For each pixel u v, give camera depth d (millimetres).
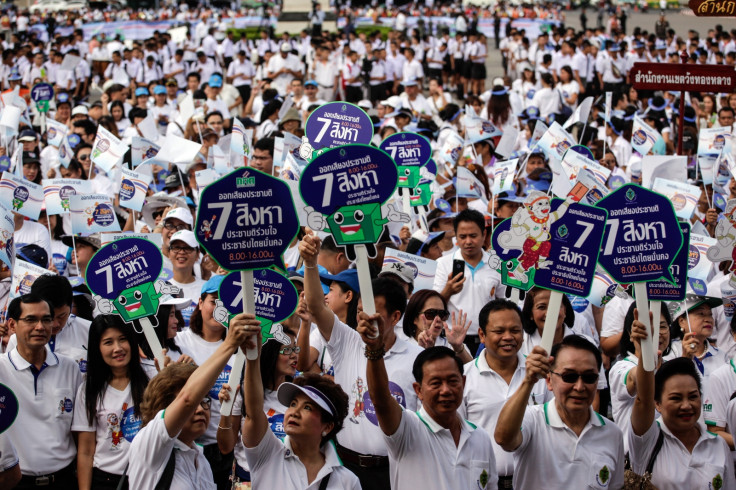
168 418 4953
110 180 12859
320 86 24547
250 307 4797
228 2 52281
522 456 5434
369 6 49562
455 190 11406
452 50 28953
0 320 7641
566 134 10672
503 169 10273
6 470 5418
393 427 5148
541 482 5371
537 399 6262
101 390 6242
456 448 5281
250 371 5051
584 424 5430
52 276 6965
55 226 10359
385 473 6043
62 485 6289
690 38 30391
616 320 7988
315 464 5184
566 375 5281
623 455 5508
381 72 24938
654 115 18500
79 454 6242
